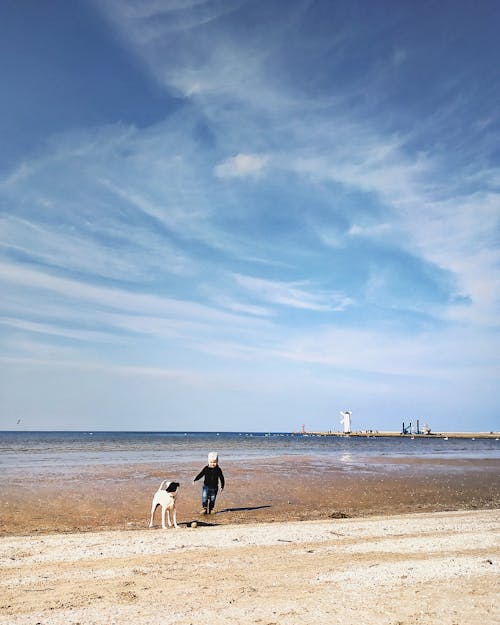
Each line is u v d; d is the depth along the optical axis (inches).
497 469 1375.5
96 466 1267.2
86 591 278.4
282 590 279.7
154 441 4645.7
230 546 399.9
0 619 233.3
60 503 662.5
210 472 612.7
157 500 512.1
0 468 1185.4
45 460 1529.3
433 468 1373.0
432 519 552.4
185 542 413.1
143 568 330.0
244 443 4252.0
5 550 380.2
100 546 396.2
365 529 479.5
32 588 284.4
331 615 237.3
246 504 690.8
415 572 317.1
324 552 379.6
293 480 988.6
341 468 1318.9
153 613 241.9
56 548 388.8
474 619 230.4
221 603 257.0
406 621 227.9
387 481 1005.2
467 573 314.3
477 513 621.6
